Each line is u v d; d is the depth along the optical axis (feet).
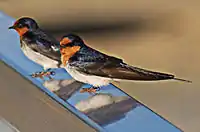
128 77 14.42
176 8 25.85
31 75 14.70
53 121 14.56
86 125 14.43
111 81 14.51
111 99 14.56
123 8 26.35
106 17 24.99
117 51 21.30
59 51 14.65
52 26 24.00
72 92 14.60
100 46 21.77
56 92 14.60
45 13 25.52
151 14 25.40
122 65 14.47
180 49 21.57
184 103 16.79
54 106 14.56
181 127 15.93
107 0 27.07
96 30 23.57
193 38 22.63
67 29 23.66
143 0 27.07
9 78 14.75
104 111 14.48
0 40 15.01
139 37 22.70
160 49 21.56
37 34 14.69
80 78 14.51
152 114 14.48
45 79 14.69
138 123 14.43
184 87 17.80
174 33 23.21
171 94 17.30
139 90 17.47
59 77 14.70
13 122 14.74
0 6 26.37
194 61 20.45
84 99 14.55
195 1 26.73
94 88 14.61
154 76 14.40
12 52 14.89
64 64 14.52
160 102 16.85
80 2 26.91
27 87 14.67
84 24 24.27
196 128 15.93
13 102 14.75
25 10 25.91
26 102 14.67
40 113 14.61
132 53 21.15
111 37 22.62
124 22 24.61
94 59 14.48
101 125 14.40
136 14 25.50
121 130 14.39
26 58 14.83
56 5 26.55
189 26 23.81
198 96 17.20
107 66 14.46
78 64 14.48
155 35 22.98
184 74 19.36
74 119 14.48
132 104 14.52
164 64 20.27
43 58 14.66
